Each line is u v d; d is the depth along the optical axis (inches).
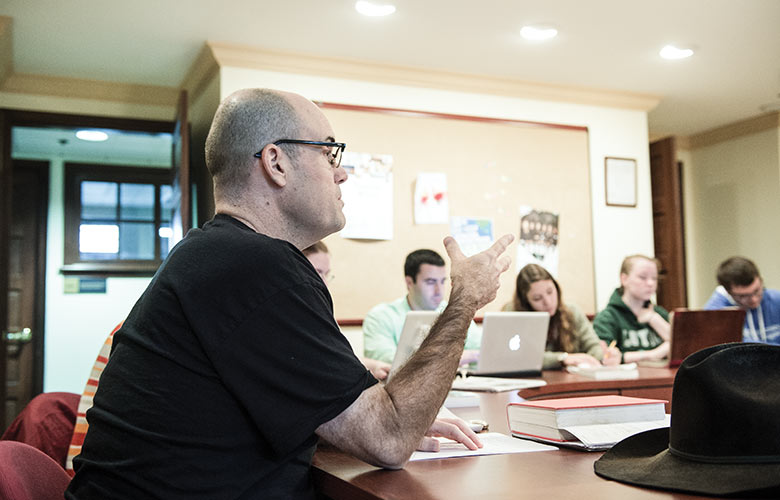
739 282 153.5
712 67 173.6
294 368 42.4
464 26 145.9
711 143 238.7
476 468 46.0
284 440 41.7
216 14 136.8
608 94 192.4
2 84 165.2
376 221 167.9
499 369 116.1
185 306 43.3
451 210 175.9
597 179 193.5
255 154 50.2
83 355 217.2
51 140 202.5
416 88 174.4
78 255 218.5
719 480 36.1
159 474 41.7
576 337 146.3
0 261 161.2
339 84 166.6
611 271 193.0
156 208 227.3
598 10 139.2
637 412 56.0
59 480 51.0
